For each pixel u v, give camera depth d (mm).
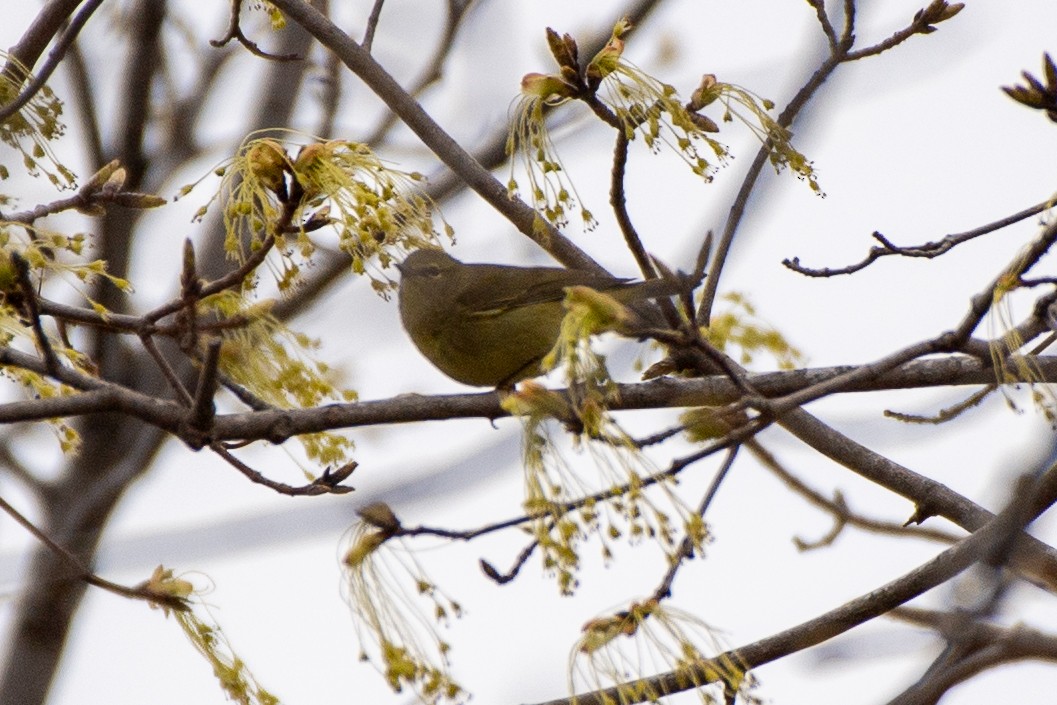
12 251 8344
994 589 7113
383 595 7949
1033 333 8781
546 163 9047
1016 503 7164
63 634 17609
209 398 8492
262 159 8789
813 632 9070
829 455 10648
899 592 9008
